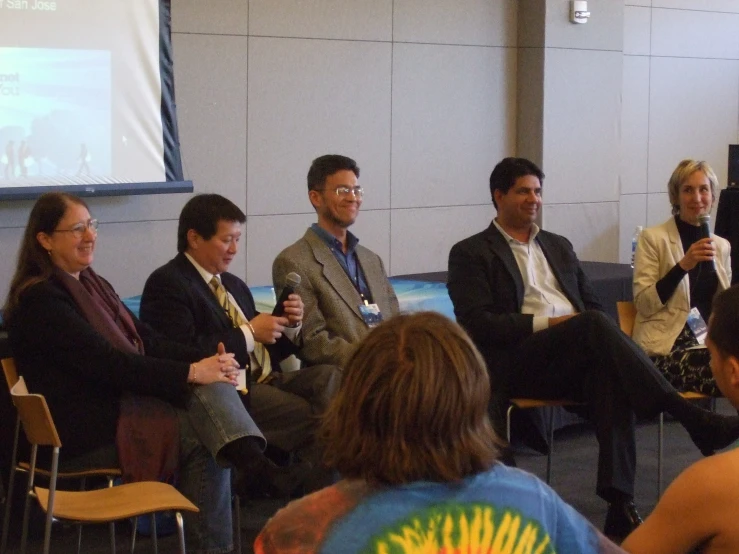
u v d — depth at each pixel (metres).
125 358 2.89
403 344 1.25
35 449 2.65
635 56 7.58
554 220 6.63
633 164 7.68
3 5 4.57
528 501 1.24
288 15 5.62
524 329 3.56
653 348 3.84
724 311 1.50
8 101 4.61
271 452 3.54
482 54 6.43
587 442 4.80
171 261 3.38
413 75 6.14
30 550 3.39
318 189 3.63
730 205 6.00
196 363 3.00
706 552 1.47
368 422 1.24
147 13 5.02
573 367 3.40
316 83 5.76
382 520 1.21
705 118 8.12
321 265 3.56
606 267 5.56
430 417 1.22
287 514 1.24
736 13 8.23
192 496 3.00
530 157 6.59
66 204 2.98
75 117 4.81
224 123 5.46
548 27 6.45
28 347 2.90
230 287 3.51
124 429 2.88
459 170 6.41
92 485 3.59
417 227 6.25
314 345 3.47
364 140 5.98
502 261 3.76
